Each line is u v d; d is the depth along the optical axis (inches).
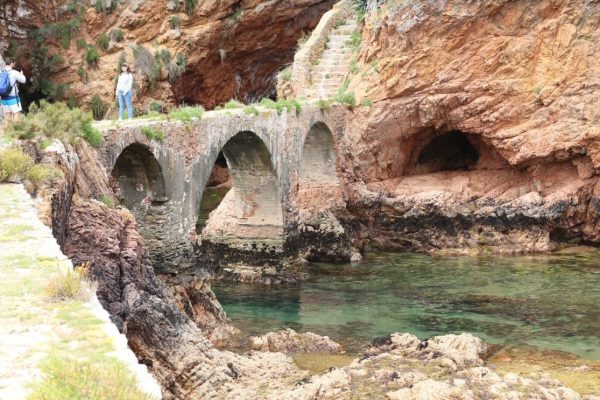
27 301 319.9
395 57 1317.7
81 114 660.1
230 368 689.6
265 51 1723.7
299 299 1013.8
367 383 669.9
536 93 1269.7
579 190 1263.5
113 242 554.3
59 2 1574.8
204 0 1605.6
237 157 1109.7
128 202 840.9
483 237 1283.2
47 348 276.4
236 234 1147.9
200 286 888.3
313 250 1229.7
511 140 1283.2
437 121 1334.9
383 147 1346.0
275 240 1131.9
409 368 705.6
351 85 1365.7
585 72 1245.7
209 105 1742.1
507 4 1270.9
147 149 790.5
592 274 1101.7
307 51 1406.3
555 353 774.5
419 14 1291.8
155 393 246.2
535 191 1300.4
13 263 362.0
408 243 1306.6
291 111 1151.6
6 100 673.6
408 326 878.4
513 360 753.6
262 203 1134.4
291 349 801.6
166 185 834.2
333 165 1295.5
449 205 1296.8
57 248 387.5
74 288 329.1
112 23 1590.8
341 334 856.9
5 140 542.6
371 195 1315.2
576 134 1239.5
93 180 630.5
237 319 922.1
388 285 1072.2
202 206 1544.0
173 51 1611.7
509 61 1282.0
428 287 1052.5
